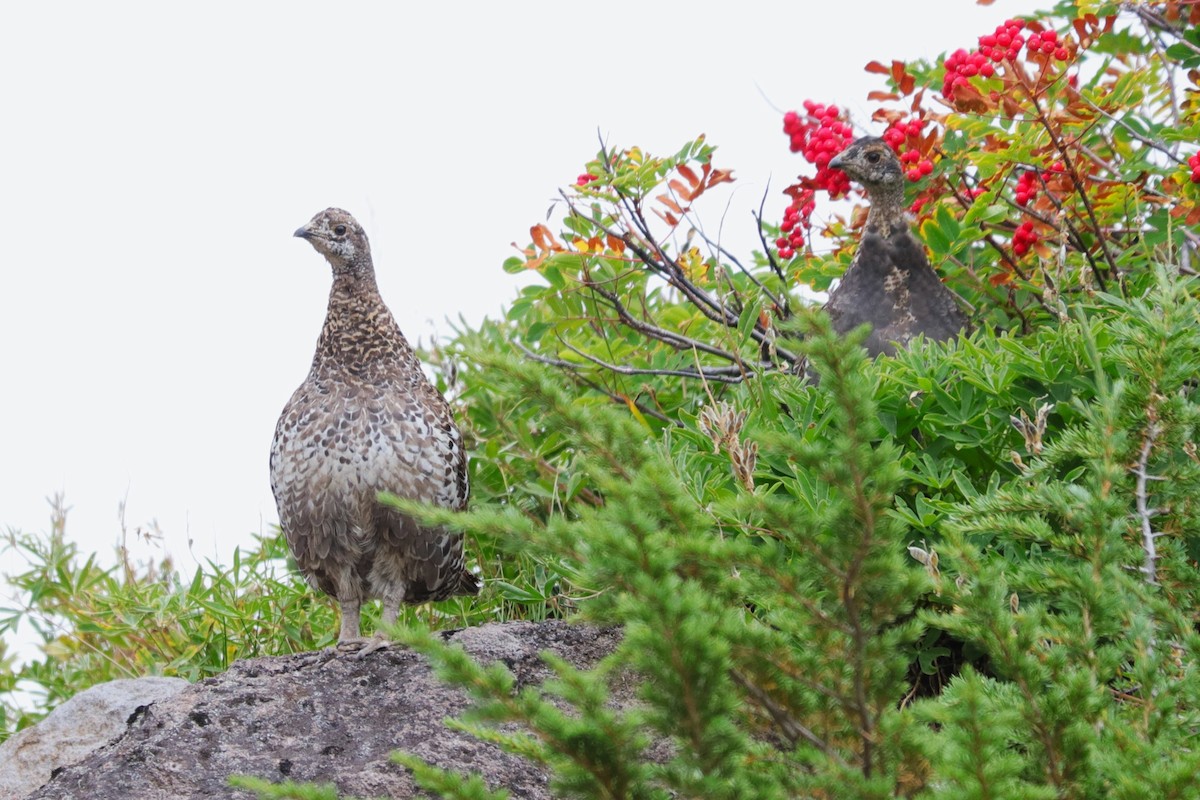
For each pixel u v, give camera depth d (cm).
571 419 638
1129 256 1180
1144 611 664
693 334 1316
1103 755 573
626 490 591
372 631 1248
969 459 1007
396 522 1042
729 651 561
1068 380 988
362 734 884
